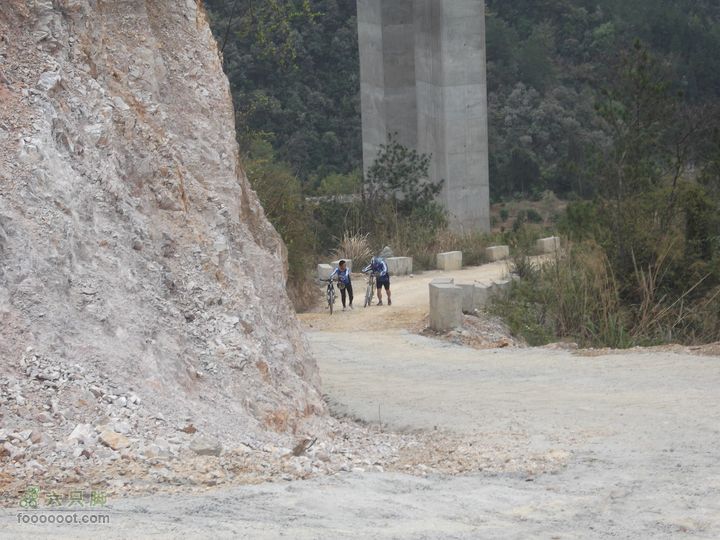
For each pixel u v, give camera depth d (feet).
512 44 523.70
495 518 30.07
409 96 274.77
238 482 33.04
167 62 60.80
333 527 26.86
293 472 35.68
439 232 176.35
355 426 55.36
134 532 24.21
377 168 220.43
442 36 243.60
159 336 43.37
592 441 45.68
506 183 463.01
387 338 99.81
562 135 481.05
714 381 61.87
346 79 460.55
